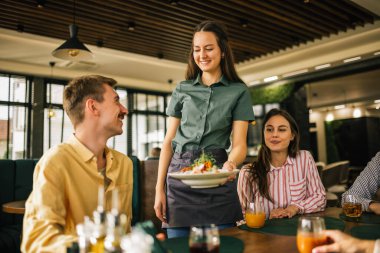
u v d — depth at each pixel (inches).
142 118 430.9
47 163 49.0
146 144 430.3
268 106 401.4
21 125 338.0
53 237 41.0
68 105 54.4
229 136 72.3
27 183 170.2
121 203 57.6
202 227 37.4
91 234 35.4
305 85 397.4
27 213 46.3
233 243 47.1
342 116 507.5
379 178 82.7
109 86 55.6
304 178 83.3
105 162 57.9
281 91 386.9
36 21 237.3
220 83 69.9
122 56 318.3
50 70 339.0
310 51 306.8
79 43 182.9
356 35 270.4
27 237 42.7
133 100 424.8
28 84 344.2
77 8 216.1
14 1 204.8
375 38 272.5
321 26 253.1
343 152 503.5
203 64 67.9
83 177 51.9
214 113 68.5
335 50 301.1
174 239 49.7
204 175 54.5
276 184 83.0
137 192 161.3
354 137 492.1
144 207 162.2
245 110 70.2
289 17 236.7
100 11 223.3
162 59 342.0
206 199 64.6
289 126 82.6
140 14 225.6
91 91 53.6
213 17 233.8
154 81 417.7
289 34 267.0
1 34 257.0
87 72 362.0
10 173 166.2
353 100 458.6
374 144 488.1
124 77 391.2
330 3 213.8
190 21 240.7
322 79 356.2
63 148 51.9
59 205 47.3
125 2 209.3
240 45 288.8
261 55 321.1
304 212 74.2
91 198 52.2
